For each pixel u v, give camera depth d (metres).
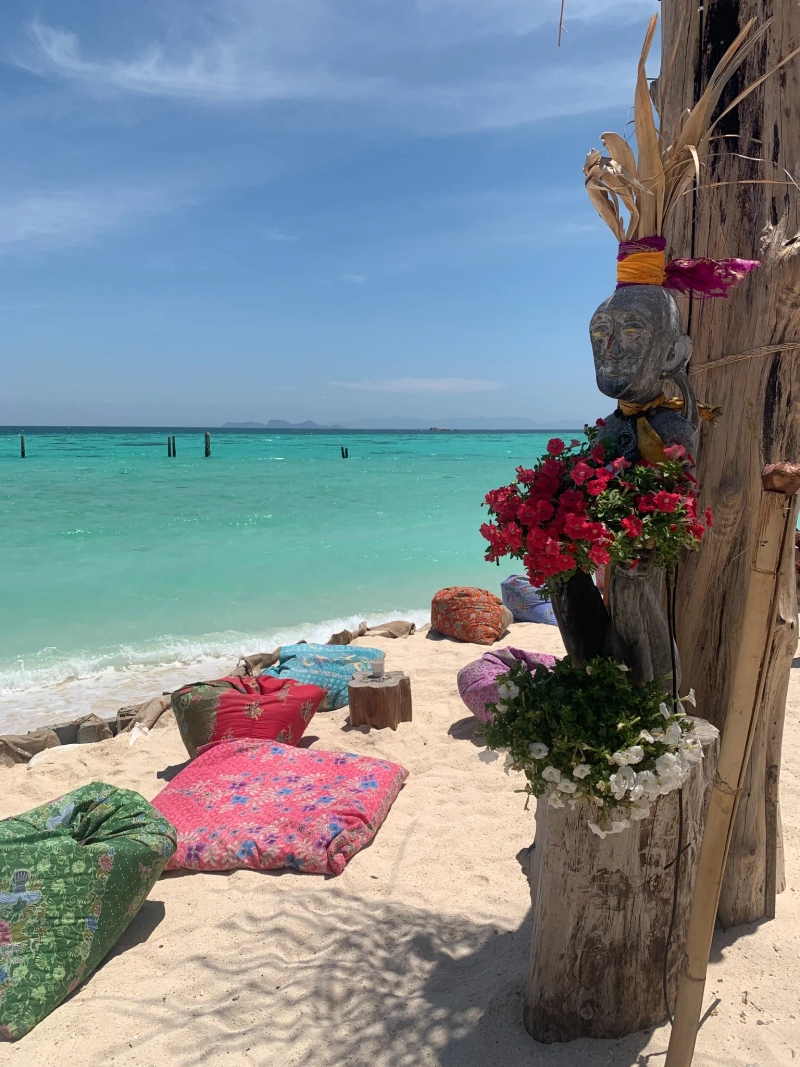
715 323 2.73
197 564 11.02
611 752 2.12
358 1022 2.59
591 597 2.39
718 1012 2.48
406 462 39.44
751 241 2.66
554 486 2.07
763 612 1.85
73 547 12.04
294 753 4.40
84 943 2.84
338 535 13.67
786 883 3.17
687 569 2.89
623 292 2.28
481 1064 2.37
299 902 3.30
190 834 3.72
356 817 3.78
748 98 2.62
